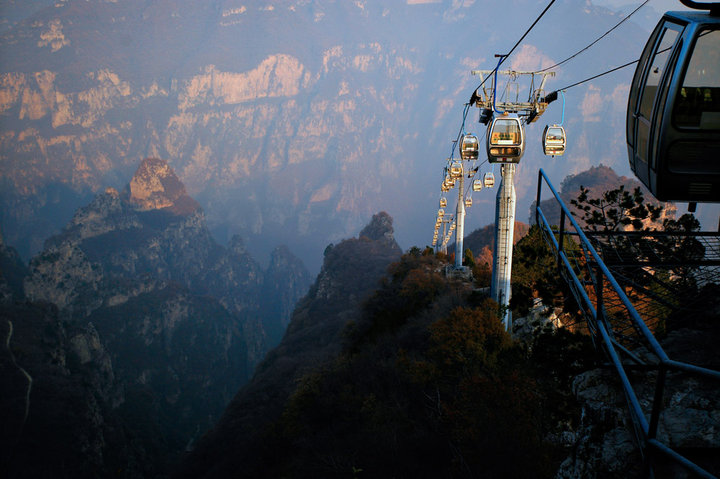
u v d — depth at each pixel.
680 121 8.32
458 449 27.62
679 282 11.20
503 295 36.12
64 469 130.75
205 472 87.75
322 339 137.38
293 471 41.09
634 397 6.96
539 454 22.44
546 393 23.28
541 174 13.06
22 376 152.12
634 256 11.36
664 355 5.80
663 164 8.64
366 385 45.66
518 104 30.67
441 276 63.53
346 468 35.09
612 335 8.39
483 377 27.59
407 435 33.88
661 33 9.02
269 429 55.91
